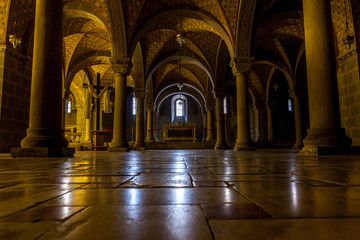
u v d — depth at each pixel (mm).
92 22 16078
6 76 10625
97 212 1198
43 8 6391
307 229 917
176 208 1272
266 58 18656
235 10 12703
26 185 2061
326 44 6469
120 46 12789
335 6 11516
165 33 17359
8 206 1325
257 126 27328
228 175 2646
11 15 10672
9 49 10703
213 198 1514
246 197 1533
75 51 18547
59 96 6488
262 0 12344
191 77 26516
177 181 2242
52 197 1567
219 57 18734
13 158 5969
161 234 879
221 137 18938
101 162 4840
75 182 2219
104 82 25328
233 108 32375
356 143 11211
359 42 11117
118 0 12109
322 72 6445
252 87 26500
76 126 29844
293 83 18547
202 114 35281
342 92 12062
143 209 1257
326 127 6418
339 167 3416
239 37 12734
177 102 36312
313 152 6465
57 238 837
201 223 1012
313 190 1764
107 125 29125
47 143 6113
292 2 13711
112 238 841
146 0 12469
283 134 28734
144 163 4520
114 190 1815
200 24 15836
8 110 10688
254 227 946
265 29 16219
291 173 2779
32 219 1078
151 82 24734
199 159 5695
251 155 7668
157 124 35344
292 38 17141
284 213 1152
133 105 34281
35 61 6293
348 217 1080
